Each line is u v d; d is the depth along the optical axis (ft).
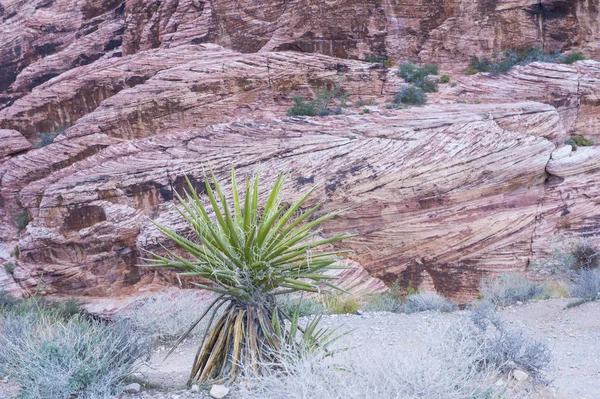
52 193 61.82
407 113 55.72
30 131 83.61
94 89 76.79
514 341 16.98
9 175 76.59
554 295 41.01
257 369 13.29
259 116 63.87
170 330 31.73
